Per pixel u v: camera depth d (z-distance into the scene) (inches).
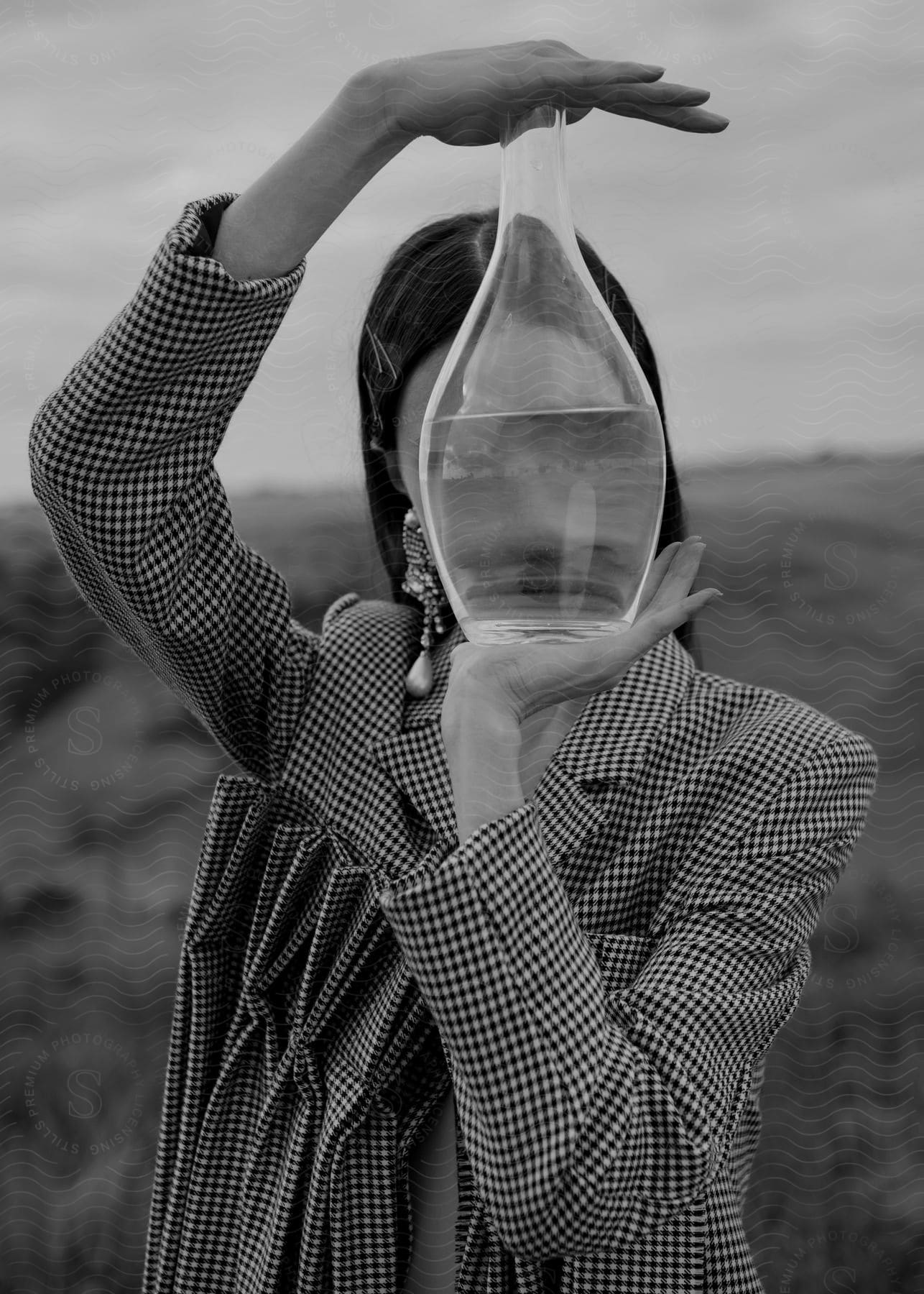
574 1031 28.4
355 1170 33.6
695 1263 31.3
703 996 30.2
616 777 34.4
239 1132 36.9
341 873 34.9
